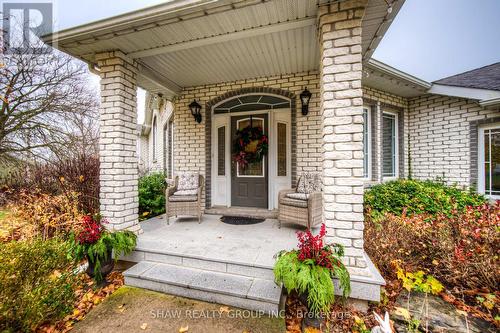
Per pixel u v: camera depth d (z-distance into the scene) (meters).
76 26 2.74
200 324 1.98
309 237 2.11
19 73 5.98
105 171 3.21
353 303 2.20
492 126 4.33
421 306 2.23
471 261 2.53
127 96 3.34
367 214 3.79
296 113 4.39
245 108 5.00
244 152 4.77
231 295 2.18
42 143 6.54
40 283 2.00
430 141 5.07
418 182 4.80
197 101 5.04
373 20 2.49
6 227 3.49
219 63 3.93
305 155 4.32
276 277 2.04
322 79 2.42
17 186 4.43
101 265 2.61
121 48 3.16
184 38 2.92
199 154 5.02
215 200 5.12
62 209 3.66
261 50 3.47
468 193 4.30
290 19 2.55
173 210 3.97
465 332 1.91
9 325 1.69
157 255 2.78
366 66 3.92
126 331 1.92
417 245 3.05
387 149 5.30
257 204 4.88
